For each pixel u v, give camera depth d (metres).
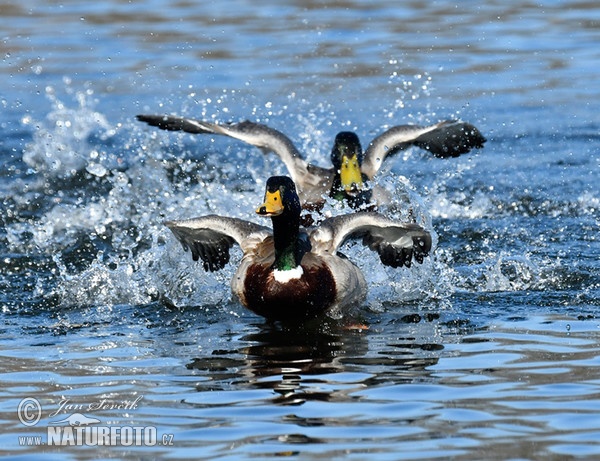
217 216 11.41
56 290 12.12
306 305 10.53
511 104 20.53
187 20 26.14
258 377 8.91
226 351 9.76
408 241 11.20
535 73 22.38
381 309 11.20
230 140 19.48
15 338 10.37
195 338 10.27
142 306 11.55
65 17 26.27
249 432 7.66
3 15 26.45
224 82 21.73
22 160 18.22
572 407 7.98
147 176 17.52
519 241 13.98
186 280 12.09
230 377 8.93
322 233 11.01
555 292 11.66
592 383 8.49
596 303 11.19
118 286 12.09
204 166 18.16
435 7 27.42
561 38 24.67
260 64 22.83
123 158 18.33
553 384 8.50
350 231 11.02
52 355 9.73
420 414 7.92
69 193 16.69
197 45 24.08
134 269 12.62
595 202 15.83
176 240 12.16
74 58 23.22
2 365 9.42
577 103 20.56
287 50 23.81
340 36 24.83
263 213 10.16
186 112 20.16
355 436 7.54
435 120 19.70
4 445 7.56
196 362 9.41
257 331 10.49
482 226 14.80
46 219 15.28
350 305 11.02
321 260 10.67
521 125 19.50
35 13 26.67
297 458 7.18
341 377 8.84
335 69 22.55
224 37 24.72
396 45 24.08
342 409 8.07
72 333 10.54
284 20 26.19
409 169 17.66
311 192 14.22
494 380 8.65
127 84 21.64
